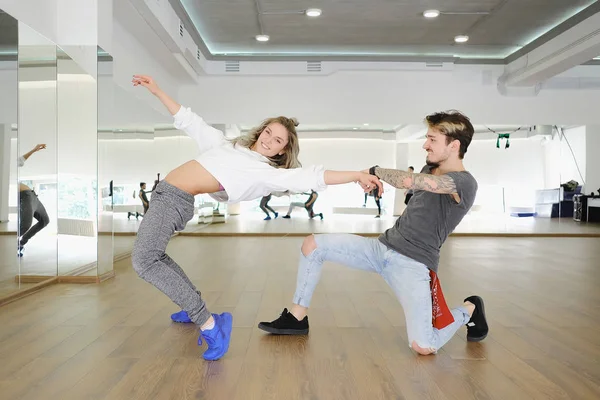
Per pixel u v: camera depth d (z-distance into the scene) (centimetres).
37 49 416
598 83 957
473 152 1669
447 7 700
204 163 235
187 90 945
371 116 951
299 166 257
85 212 450
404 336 285
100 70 461
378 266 260
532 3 684
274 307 356
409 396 200
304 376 221
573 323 317
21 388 205
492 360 245
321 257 275
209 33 823
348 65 938
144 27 632
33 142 414
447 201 246
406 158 1603
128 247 651
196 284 443
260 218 1449
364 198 1695
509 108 957
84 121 450
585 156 1420
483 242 848
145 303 366
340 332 292
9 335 283
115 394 200
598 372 229
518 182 1633
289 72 934
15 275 391
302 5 694
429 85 954
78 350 255
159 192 236
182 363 237
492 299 389
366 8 705
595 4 674
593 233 962
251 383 212
